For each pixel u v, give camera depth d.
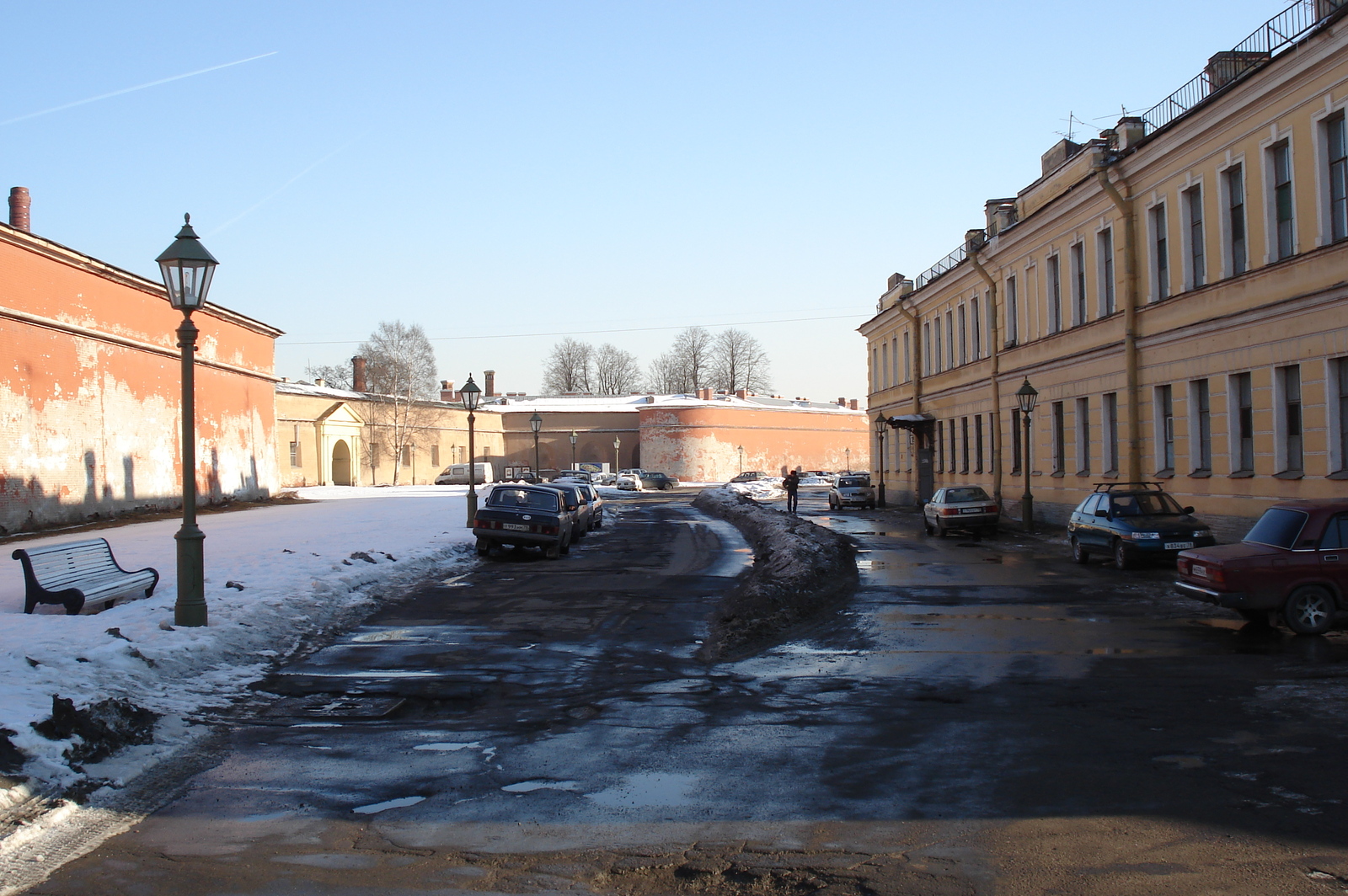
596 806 5.86
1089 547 19.38
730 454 88.19
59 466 30.33
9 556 20.08
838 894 4.54
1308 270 18.03
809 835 5.30
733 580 17.75
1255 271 19.52
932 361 43.09
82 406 31.70
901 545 24.72
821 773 6.38
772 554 20.31
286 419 65.00
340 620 13.14
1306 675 8.98
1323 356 17.73
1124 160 24.34
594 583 17.48
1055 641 11.14
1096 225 26.55
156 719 7.86
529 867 4.97
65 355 30.81
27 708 7.07
